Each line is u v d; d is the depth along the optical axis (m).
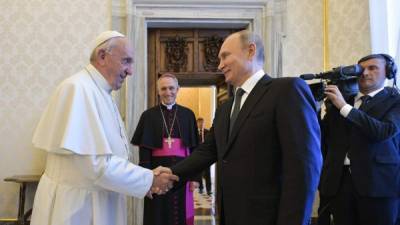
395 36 3.93
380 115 2.56
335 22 4.78
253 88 1.79
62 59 4.73
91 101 1.95
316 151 1.59
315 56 4.89
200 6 4.82
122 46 2.07
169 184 2.12
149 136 3.60
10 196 4.62
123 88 4.70
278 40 4.81
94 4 4.78
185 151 3.69
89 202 1.93
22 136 4.67
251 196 1.66
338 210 2.63
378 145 2.50
